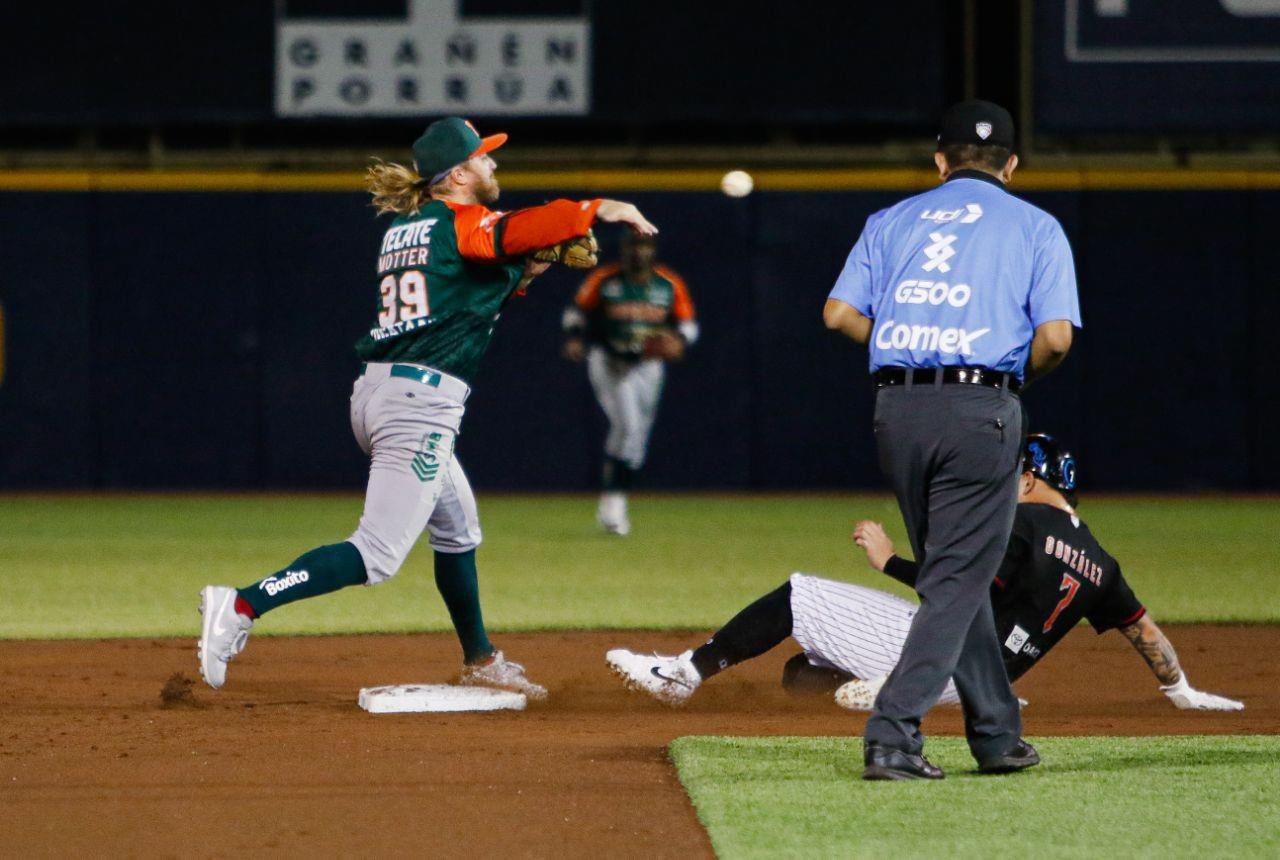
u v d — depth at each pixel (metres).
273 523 53.44
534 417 65.88
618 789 16.64
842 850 14.03
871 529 19.70
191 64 64.44
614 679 24.83
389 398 20.91
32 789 16.66
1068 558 19.86
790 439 65.62
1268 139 66.19
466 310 20.94
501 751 18.61
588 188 65.19
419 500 20.98
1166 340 64.06
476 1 63.84
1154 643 21.36
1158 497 63.84
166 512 57.91
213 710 21.80
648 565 42.00
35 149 69.38
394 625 31.61
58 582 38.50
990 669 16.83
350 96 64.38
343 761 18.05
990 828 14.72
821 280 65.12
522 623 31.58
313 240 65.62
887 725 16.50
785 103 63.66
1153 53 62.03
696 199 65.19
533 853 14.27
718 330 65.50
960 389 16.27
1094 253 64.06
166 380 65.75
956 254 16.58
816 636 21.05
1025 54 62.69
